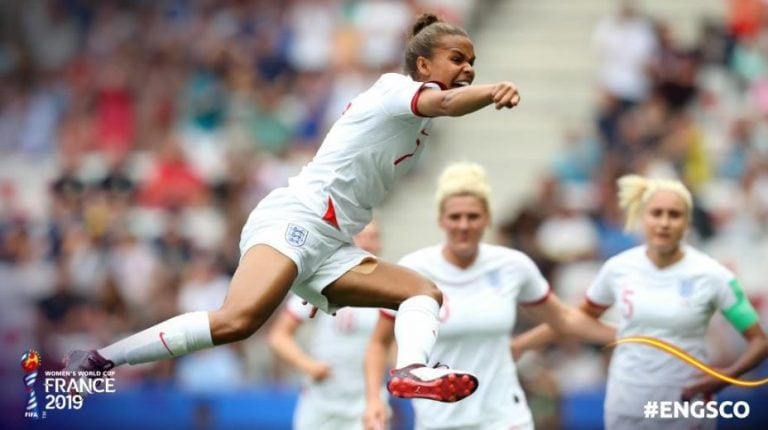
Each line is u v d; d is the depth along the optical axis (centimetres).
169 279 4744
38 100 6266
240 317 2078
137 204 5275
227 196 5172
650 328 2547
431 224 4969
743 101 5206
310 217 2134
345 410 3062
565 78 5419
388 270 2183
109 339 4716
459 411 2564
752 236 4616
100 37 6494
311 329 4322
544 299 2655
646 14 5572
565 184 4847
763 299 4188
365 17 5750
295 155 5291
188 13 6388
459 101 1977
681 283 2541
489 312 2567
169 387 3988
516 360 2734
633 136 4912
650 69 5209
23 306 4959
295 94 5653
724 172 4909
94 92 6212
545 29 5638
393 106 2084
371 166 2144
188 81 6044
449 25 2167
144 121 5988
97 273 4991
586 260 4353
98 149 5984
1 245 5319
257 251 2119
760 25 5466
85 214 5256
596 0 5706
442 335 2570
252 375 4253
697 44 5388
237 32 6091
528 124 5266
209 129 5747
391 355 3130
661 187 2559
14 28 6706
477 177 2578
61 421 3712
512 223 4447
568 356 3797
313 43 5797
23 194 5700
